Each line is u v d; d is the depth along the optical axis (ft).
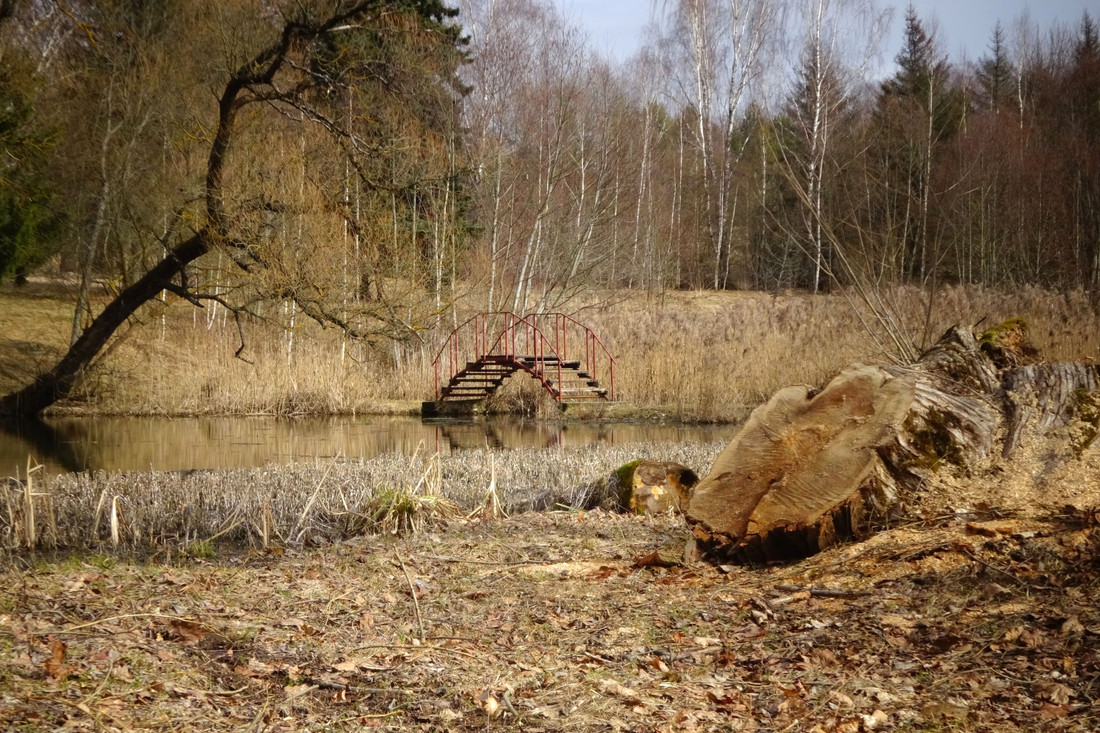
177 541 28.63
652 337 92.32
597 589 19.39
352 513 29.96
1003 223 107.55
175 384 83.30
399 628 16.63
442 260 89.71
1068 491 19.07
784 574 19.25
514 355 80.94
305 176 79.05
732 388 76.74
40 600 16.55
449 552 24.07
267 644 15.30
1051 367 21.12
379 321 84.12
